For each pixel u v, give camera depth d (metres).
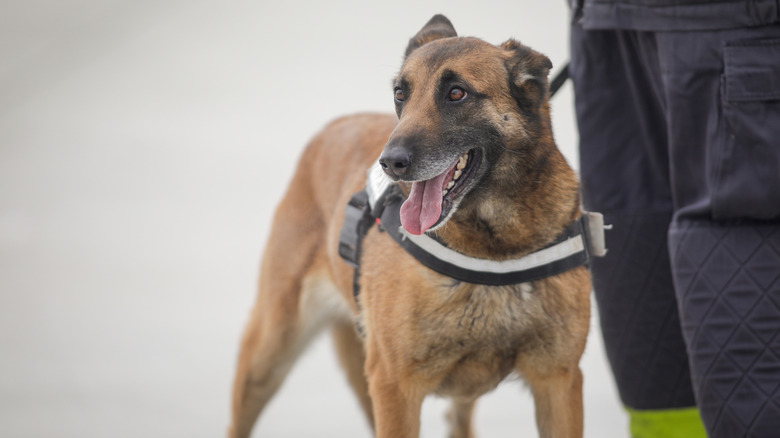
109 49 24.89
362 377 8.08
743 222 5.68
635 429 6.99
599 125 6.80
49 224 14.86
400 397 6.22
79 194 16.19
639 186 6.72
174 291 12.09
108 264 13.15
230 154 17.84
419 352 6.07
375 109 19.33
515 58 5.95
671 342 6.71
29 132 19.56
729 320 5.62
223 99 21.09
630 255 6.75
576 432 6.20
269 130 19.06
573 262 5.90
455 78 5.85
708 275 5.70
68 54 24.52
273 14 27.55
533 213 5.85
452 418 7.80
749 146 5.57
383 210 6.21
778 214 5.55
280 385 8.20
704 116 5.76
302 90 21.14
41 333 10.89
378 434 6.29
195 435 8.48
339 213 7.36
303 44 24.50
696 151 5.83
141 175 16.98
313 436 8.47
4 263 13.34
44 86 22.47
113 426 8.64
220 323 11.05
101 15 27.73
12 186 16.67
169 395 9.27
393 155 5.68
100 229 14.60
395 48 23.67
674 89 5.82
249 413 8.20
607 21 6.27
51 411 8.95
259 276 8.32
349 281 7.13
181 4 28.73
